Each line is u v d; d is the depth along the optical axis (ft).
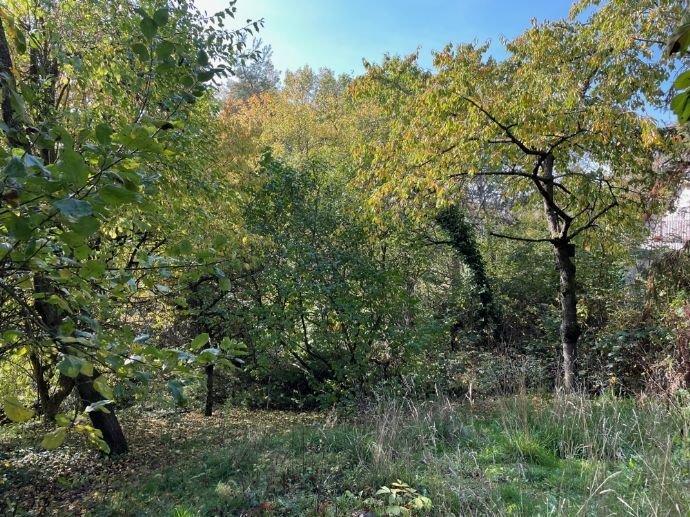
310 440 20.10
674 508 10.46
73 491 19.03
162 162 15.46
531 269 47.60
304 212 32.50
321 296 30.50
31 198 4.85
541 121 24.49
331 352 32.65
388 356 31.83
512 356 35.63
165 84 9.32
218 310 31.01
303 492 14.83
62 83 19.81
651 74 24.44
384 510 12.98
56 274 7.00
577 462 15.83
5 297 7.50
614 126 23.85
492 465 15.69
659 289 26.94
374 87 41.57
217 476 17.80
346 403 29.17
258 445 20.52
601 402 19.88
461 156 27.58
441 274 44.83
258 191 32.04
